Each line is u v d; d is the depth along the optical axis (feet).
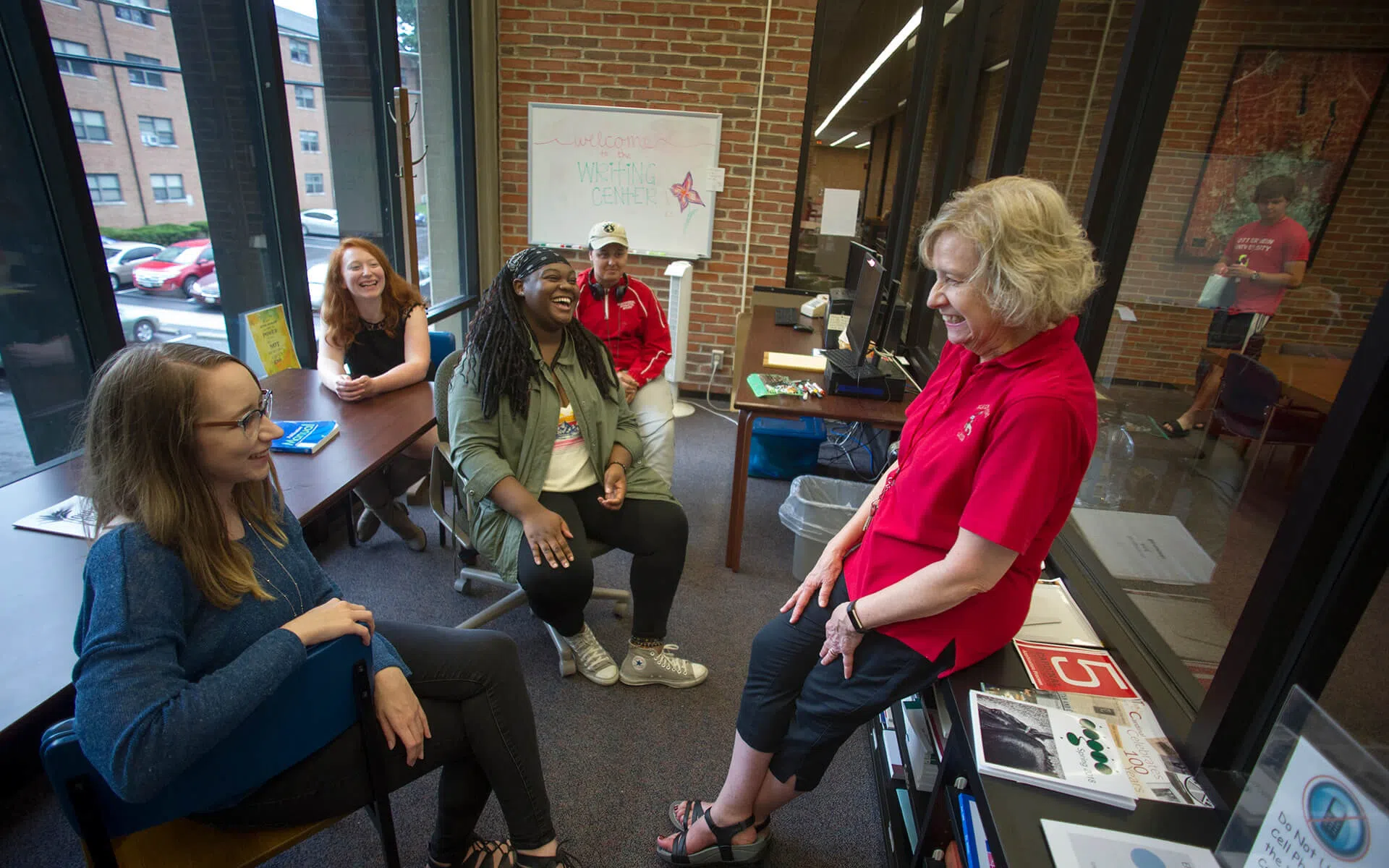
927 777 4.42
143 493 2.76
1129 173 5.11
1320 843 2.10
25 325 5.72
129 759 2.53
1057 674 3.95
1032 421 3.00
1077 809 3.09
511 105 13.17
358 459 5.69
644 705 6.21
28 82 5.37
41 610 3.57
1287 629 2.96
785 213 13.34
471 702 3.89
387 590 7.64
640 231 13.67
